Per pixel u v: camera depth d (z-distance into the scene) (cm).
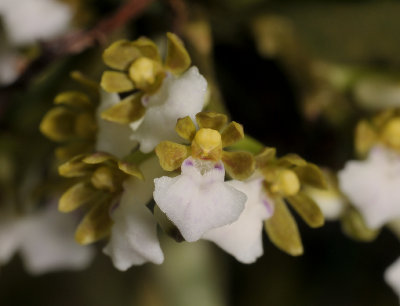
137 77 11
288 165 11
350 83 13
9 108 13
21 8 13
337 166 13
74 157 11
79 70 13
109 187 11
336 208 12
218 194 11
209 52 13
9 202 13
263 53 13
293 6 13
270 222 12
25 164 13
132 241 11
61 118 12
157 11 13
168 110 11
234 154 11
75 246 14
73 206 11
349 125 13
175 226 11
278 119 13
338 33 13
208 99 12
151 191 11
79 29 13
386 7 13
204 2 13
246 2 13
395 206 12
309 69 13
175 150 11
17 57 13
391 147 12
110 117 11
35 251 14
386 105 13
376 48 13
